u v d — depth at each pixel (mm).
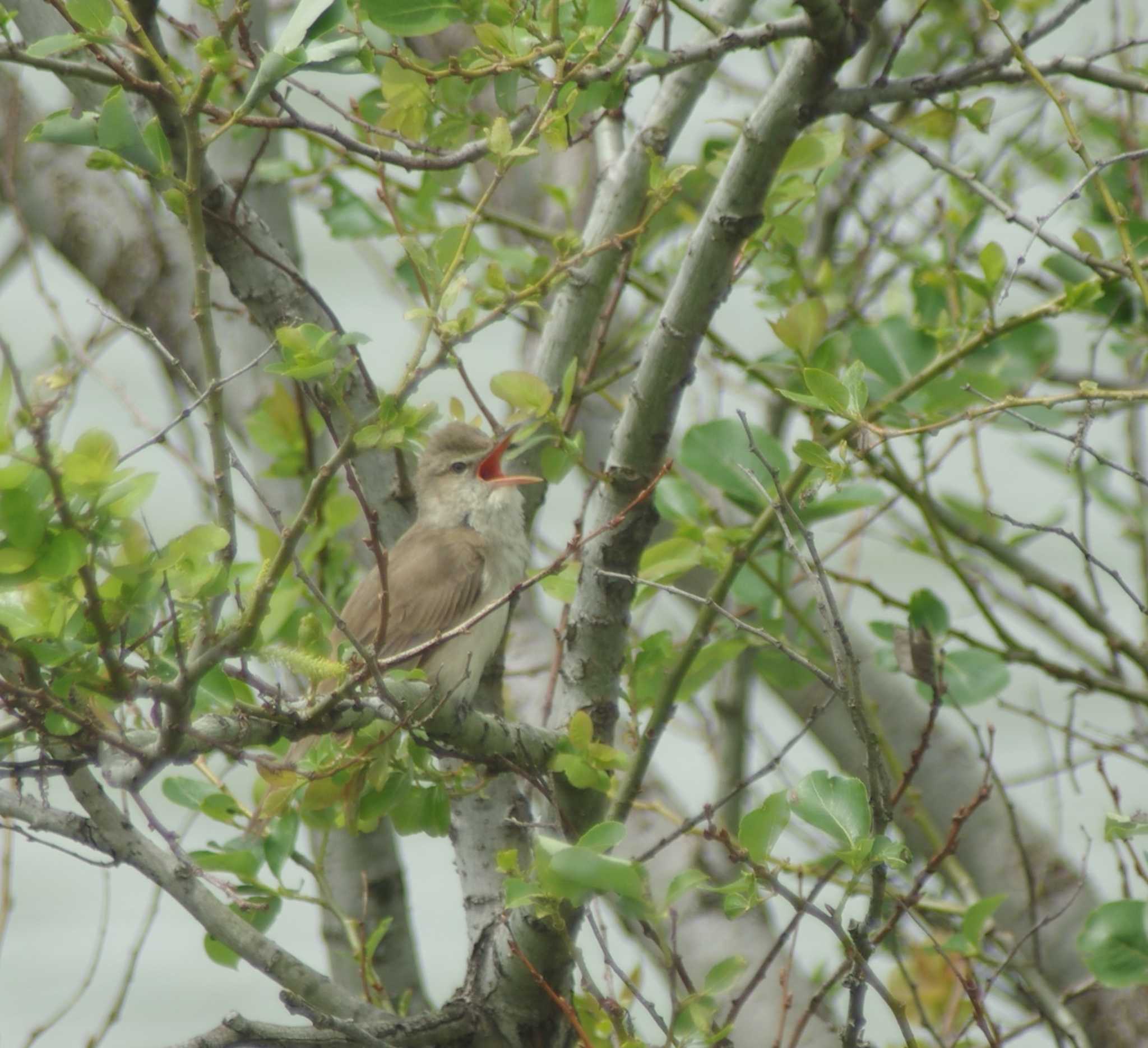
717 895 12984
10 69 13148
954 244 12734
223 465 6812
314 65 7961
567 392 9398
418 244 7531
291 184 13609
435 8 8742
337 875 12273
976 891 11914
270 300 10305
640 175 10781
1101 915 8352
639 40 8844
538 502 12625
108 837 8273
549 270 10078
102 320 12305
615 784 9750
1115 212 8758
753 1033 12258
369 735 8195
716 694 13125
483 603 11773
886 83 9172
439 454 12508
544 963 9383
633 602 10328
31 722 6672
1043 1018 9570
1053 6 15117
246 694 8172
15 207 10102
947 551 11594
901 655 10914
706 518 11703
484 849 10398
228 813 9477
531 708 13922
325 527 11391
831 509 11180
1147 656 11930
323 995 8859
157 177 7613
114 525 6348
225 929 8609
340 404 6820
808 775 8234
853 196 14742
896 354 11844
